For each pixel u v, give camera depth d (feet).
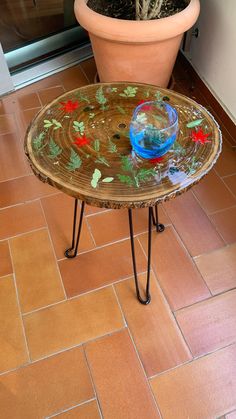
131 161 2.81
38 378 3.38
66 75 6.42
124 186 2.65
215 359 3.48
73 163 2.80
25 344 3.57
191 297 3.86
